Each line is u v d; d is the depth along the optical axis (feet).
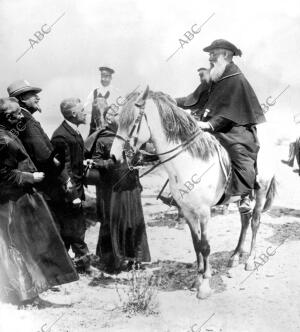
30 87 16.47
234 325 14.05
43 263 15.30
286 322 14.21
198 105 18.93
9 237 14.82
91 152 18.70
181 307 15.47
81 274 18.67
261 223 26.17
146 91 15.49
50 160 16.44
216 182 16.55
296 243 22.18
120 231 18.22
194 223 16.70
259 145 18.58
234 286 17.29
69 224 18.01
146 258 18.62
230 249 21.65
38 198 15.52
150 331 13.71
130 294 16.44
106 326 13.99
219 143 17.20
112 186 18.04
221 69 17.31
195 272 18.80
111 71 27.09
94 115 20.74
